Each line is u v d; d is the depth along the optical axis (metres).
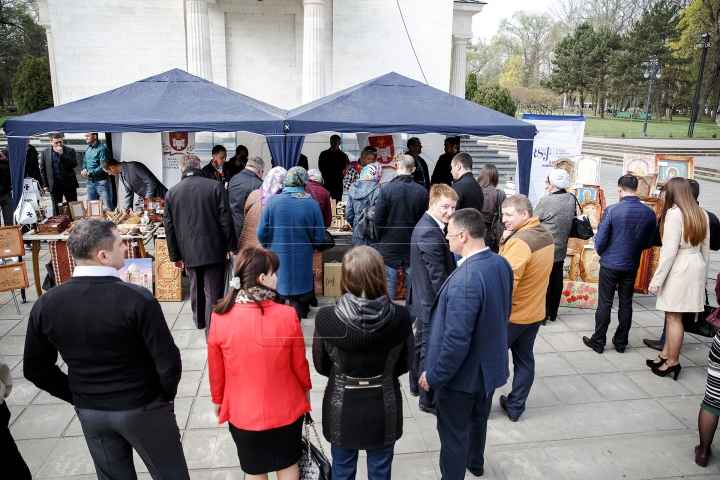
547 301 5.28
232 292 2.22
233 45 12.44
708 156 24.22
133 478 2.39
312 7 10.63
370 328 2.10
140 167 6.68
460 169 4.52
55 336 2.06
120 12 11.33
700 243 3.95
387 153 6.20
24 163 5.03
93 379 2.12
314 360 2.33
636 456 3.23
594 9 42.19
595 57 39.53
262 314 2.17
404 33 12.60
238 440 2.27
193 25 10.29
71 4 11.18
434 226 3.10
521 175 5.28
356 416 2.22
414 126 4.82
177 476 2.35
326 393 2.34
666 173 6.73
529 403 3.83
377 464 2.38
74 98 11.57
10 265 5.16
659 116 40.59
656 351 4.71
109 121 4.72
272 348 2.16
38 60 21.61
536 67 43.69
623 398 3.91
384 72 12.73
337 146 5.80
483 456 3.11
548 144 7.18
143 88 5.48
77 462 3.08
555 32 42.84
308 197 2.61
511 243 3.17
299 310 2.58
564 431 3.49
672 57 37.88
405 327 2.22
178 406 3.66
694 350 4.77
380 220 3.28
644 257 6.21
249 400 2.21
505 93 24.59
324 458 2.50
